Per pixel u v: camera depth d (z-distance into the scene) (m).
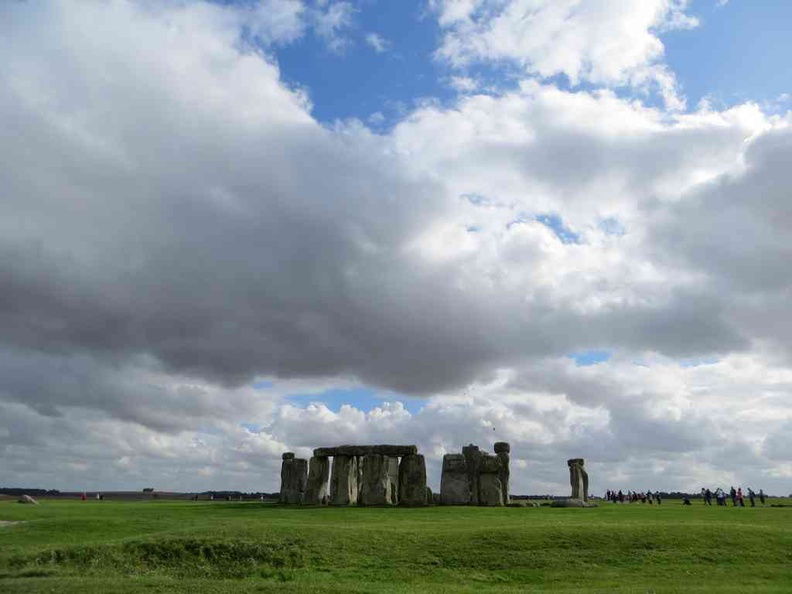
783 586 24.84
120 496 99.62
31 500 59.59
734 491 61.38
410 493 56.09
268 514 44.31
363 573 27.12
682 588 24.23
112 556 28.03
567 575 26.70
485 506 55.34
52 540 32.34
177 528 35.41
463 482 58.47
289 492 65.62
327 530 31.83
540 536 30.88
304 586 24.42
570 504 57.06
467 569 27.56
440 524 36.88
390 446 57.69
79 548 28.30
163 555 28.44
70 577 25.44
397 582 26.06
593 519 40.53
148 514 43.53
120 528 35.53
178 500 79.69
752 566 27.64
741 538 30.88
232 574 27.08
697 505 62.09
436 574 27.02
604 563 28.00
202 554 28.61
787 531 32.50
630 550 29.31
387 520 40.09
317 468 60.41
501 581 26.28
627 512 47.97
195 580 25.50
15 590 23.08
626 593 23.52
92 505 54.72
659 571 27.00
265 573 27.09
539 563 27.97
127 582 24.48
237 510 48.47
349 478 58.94
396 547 29.77
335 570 27.41
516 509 50.72
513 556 28.66
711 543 30.12
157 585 24.16
